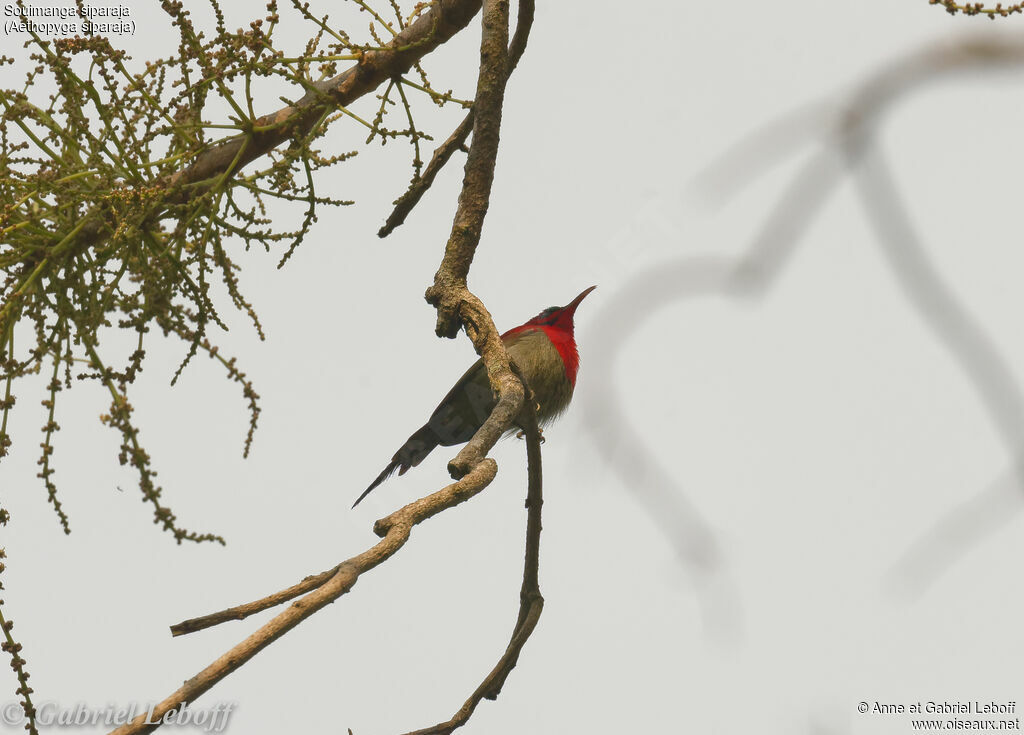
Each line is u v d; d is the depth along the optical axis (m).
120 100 6.82
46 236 6.88
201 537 5.90
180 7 6.59
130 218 6.80
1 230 6.48
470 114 7.73
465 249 6.21
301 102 7.42
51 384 6.52
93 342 6.55
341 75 7.49
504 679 5.86
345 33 7.37
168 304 6.91
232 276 7.04
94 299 6.79
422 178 7.71
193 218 6.88
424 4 7.75
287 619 3.43
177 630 3.52
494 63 6.39
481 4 7.26
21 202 6.57
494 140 6.38
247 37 6.80
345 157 7.27
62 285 6.88
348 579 3.62
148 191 6.82
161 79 6.98
